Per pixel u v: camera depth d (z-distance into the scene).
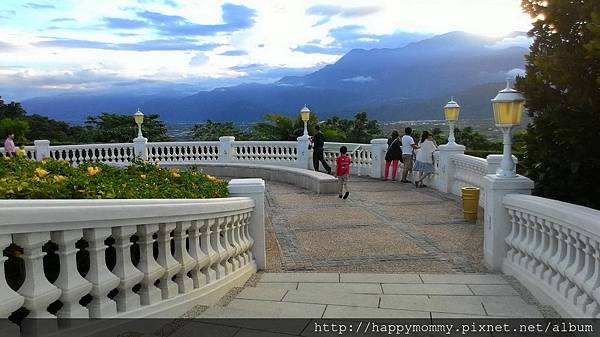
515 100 6.25
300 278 6.39
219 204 5.17
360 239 9.03
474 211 10.52
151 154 21.22
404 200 13.31
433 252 8.04
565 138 5.95
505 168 6.55
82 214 3.10
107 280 3.39
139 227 3.81
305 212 11.89
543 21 6.20
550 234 5.02
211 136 29.30
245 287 5.73
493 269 6.67
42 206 2.84
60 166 7.41
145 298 3.90
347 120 28.36
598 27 4.74
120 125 30.64
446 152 14.15
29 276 2.87
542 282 5.20
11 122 25.66
